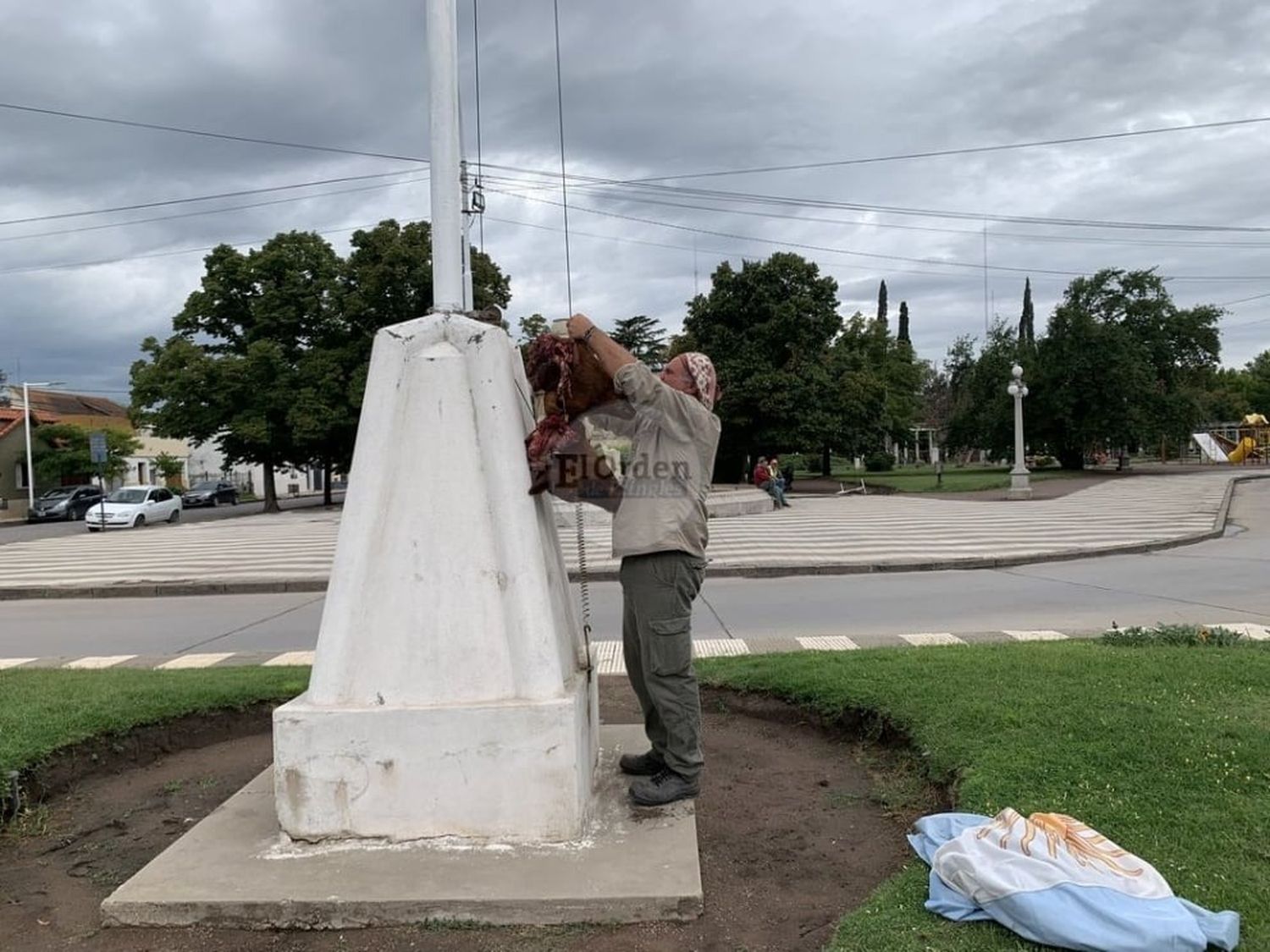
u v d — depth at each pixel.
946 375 79.00
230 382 34.72
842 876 3.30
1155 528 18.30
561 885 2.98
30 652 8.75
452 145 3.78
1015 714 4.42
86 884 3.38
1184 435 46.66
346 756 3.33
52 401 56.78
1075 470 48.78
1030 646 6.36
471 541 3.46
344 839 3.34
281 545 19.53
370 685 3.41
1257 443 62.69
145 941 2.87
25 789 4.28
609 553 14.65
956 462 78.88
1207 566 12.91
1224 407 72.62
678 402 3.40
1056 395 45.84
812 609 9.93
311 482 73.62
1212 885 2.78
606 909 2.91
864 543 16.48
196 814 4.12
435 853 3.24
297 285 35.94
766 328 39.19
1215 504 24.61
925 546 15.84
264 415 35.66
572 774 3.31
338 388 35.12
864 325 57.22
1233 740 3.99
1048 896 2.58
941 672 5.43
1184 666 5.39
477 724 3.30
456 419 3.52
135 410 36.28
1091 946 2.46
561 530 17.81
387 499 3.50
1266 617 8.65
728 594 11.34
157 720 5.17
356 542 3.47
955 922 2.71
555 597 3.68
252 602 11.98
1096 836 2.87
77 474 45.12
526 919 2.91
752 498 25.48
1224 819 3.22
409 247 35.28
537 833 3.31
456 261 3.78
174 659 7.79
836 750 4.85
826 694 5.27
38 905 3.20
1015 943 2.57
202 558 17.19
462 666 3.41
